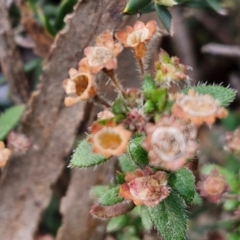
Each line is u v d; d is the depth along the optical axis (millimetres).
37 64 233
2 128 194
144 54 152
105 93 188
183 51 261
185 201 150
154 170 143
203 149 255
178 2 174
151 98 147
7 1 213
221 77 285
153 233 214
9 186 208
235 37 268
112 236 225
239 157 180
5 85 253
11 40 210
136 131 145
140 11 172
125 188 141
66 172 226
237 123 258
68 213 212
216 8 190
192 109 139
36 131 201
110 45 148
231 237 193
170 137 137
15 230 211
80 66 147
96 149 138
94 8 178
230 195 184
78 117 198
